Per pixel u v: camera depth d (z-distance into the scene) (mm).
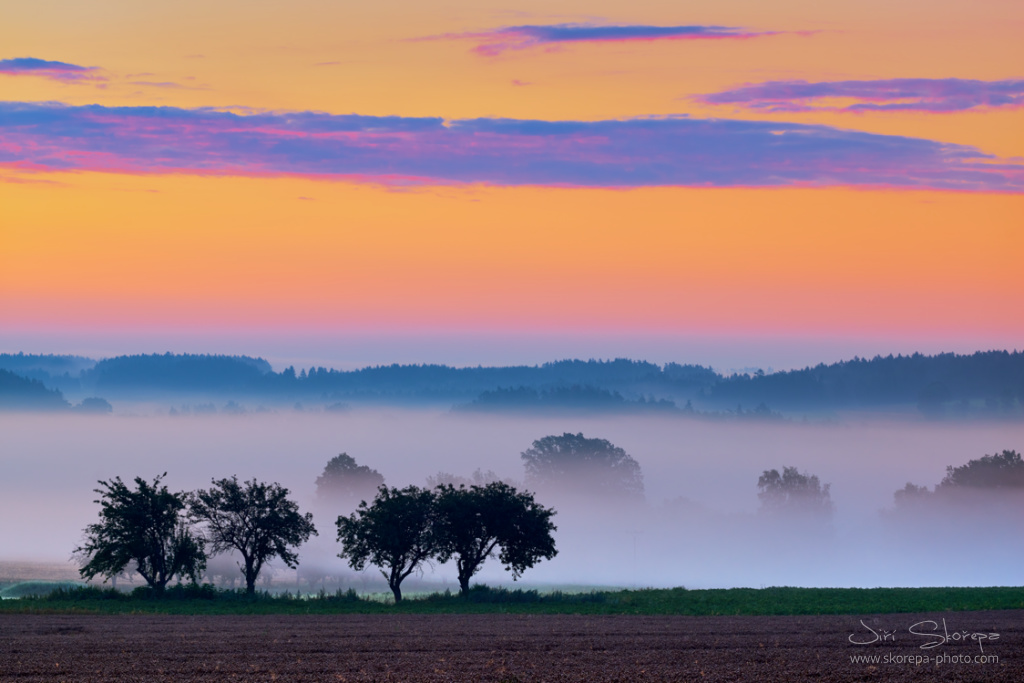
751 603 94688
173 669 49125
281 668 49469
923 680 45375
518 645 59281
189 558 104750
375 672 48062
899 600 95000
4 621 75250
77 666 50125
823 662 51375
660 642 60750
